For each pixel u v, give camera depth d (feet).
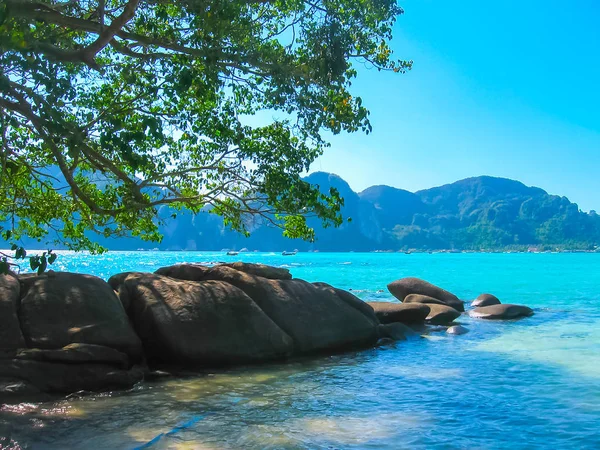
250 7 31.40
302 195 30.78
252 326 36.91
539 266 269.44
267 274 46.42
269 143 34.17
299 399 27.66
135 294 37.47
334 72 27.68
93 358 29.37
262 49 27.30
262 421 23.79
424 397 28.17
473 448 20.57
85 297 32.73
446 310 59.93
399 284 73.05
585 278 159.94
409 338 48.24
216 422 23.57
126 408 25.67
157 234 45.11
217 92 34.65
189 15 27.27
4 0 17.54
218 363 34.83
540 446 20.79
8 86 17.44
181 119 31.48
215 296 37.42
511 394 28.71
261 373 34.01
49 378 27.58
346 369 35.50
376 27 29.99
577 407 26.14
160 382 31.24
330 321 42.32
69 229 44.24
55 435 21.49
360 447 20.53
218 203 39.50
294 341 39.42
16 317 29.71
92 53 21.03
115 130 19.51
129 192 30.94
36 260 18.60
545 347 43.93
